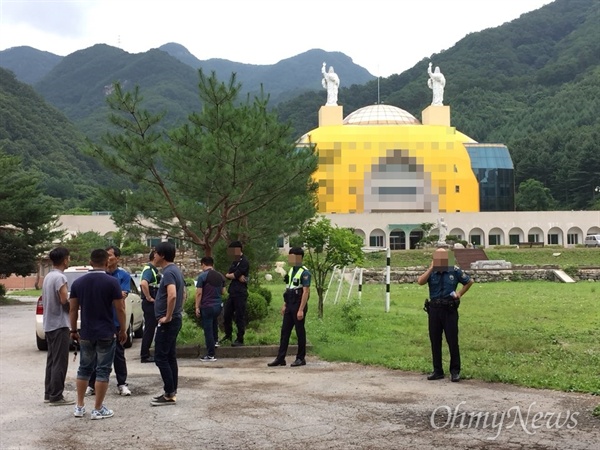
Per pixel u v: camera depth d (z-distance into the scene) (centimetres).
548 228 7394
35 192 3581
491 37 18562
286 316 1159
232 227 1684
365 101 15938
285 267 4653
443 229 5481
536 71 16662
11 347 1484
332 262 1941
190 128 1380
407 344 1348
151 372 1118
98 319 774
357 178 6950
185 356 1283
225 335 1376
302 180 1448
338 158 6969
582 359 1124
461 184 7256
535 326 1642
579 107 12650
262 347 1291
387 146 7050
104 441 662
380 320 1805
